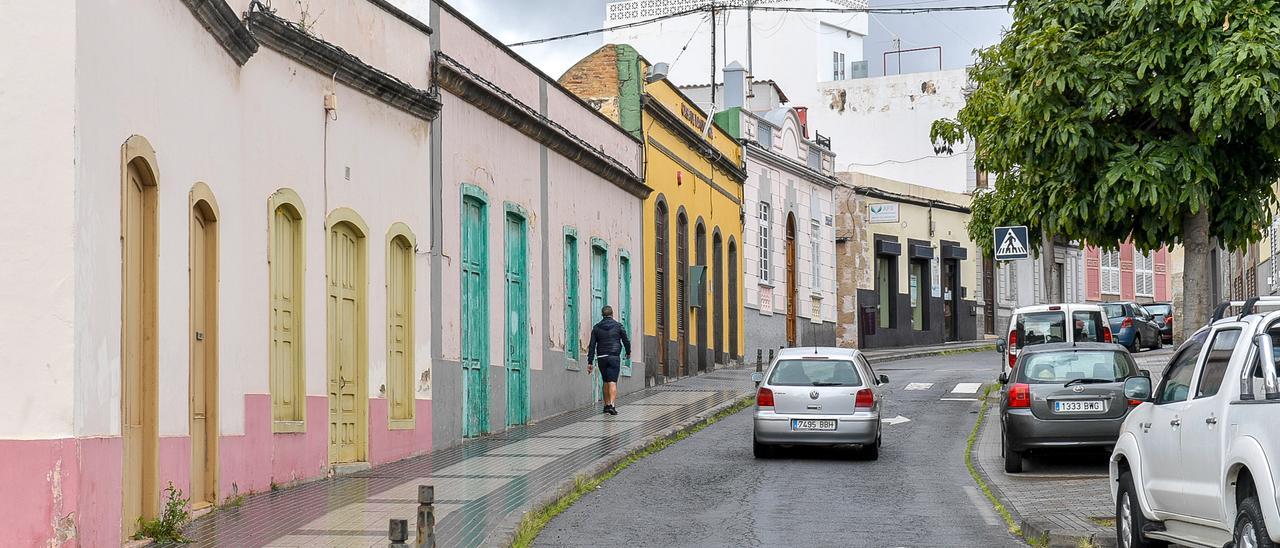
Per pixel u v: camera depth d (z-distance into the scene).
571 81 31.30
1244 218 14.85
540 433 21.86
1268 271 28.97
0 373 9.21
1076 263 62.41
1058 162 14.98
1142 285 67.31
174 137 11.57
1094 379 17.27
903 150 58.81
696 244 35.88
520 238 23.52
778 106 47.19
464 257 20.80
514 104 22.66
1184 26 13.95
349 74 16.41
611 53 31.23
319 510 13.02
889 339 50.28
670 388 31.31
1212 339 9.71
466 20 20.86
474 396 21.14
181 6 11.66
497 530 12.10
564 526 13.29
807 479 17.25
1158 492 10.14
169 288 11.46
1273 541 7.97
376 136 17.47
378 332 17.48
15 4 9.36
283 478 14.58
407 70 18.50
